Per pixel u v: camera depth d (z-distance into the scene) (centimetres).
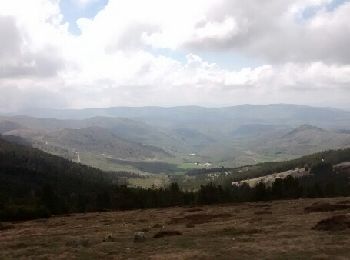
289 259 2961
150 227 5925
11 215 9588
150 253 3503
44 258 3575
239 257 3108
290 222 5191
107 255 3541
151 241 4238
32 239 5128
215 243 3856
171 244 3950
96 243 4369
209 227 5362
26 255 3831
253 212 7281
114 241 4428
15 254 3903
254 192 12438
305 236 3919
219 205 10712
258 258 3044
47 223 8038
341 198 9675
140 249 3759
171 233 4725
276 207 8019
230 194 13150
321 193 12862
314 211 6494
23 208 9938
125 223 6938
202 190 12725
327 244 3416
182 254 3322
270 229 4653
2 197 11975
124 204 13250
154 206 13325
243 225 5316
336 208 6538
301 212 6519
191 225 5691
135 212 9994
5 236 5853
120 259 3328
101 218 8494
